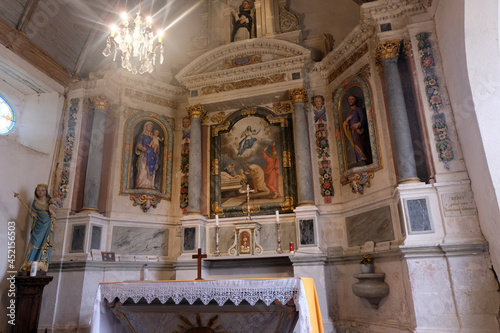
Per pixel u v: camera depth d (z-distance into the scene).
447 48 6.11
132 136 8.76
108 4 8.65
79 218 7.47
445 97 6.19
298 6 9.59
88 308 6.88
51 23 7.83
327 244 7.56
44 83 8.02
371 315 6.54
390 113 6.54
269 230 8.05
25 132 7.89
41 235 6.73
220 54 8.90
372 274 6.30
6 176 7.03
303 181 7.83
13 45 7.30
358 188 7.25
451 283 5.21
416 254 5.47
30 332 6.16
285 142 8.52
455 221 5.50
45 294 6.94
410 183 5.93
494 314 4.92
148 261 7.99
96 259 7.23
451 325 5.08
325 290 6.94
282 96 8.66
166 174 8.90
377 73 7.26
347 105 7.95
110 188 8.16
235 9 9.77
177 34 10.10
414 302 5.31
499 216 4.76
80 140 8.18
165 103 9.41
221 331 4.89
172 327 5.00
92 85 8.52
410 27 6.65
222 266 8.02
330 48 8.87
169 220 8.59
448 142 5.94
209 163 8.97
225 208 8.47
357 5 8.67
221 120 9.21
